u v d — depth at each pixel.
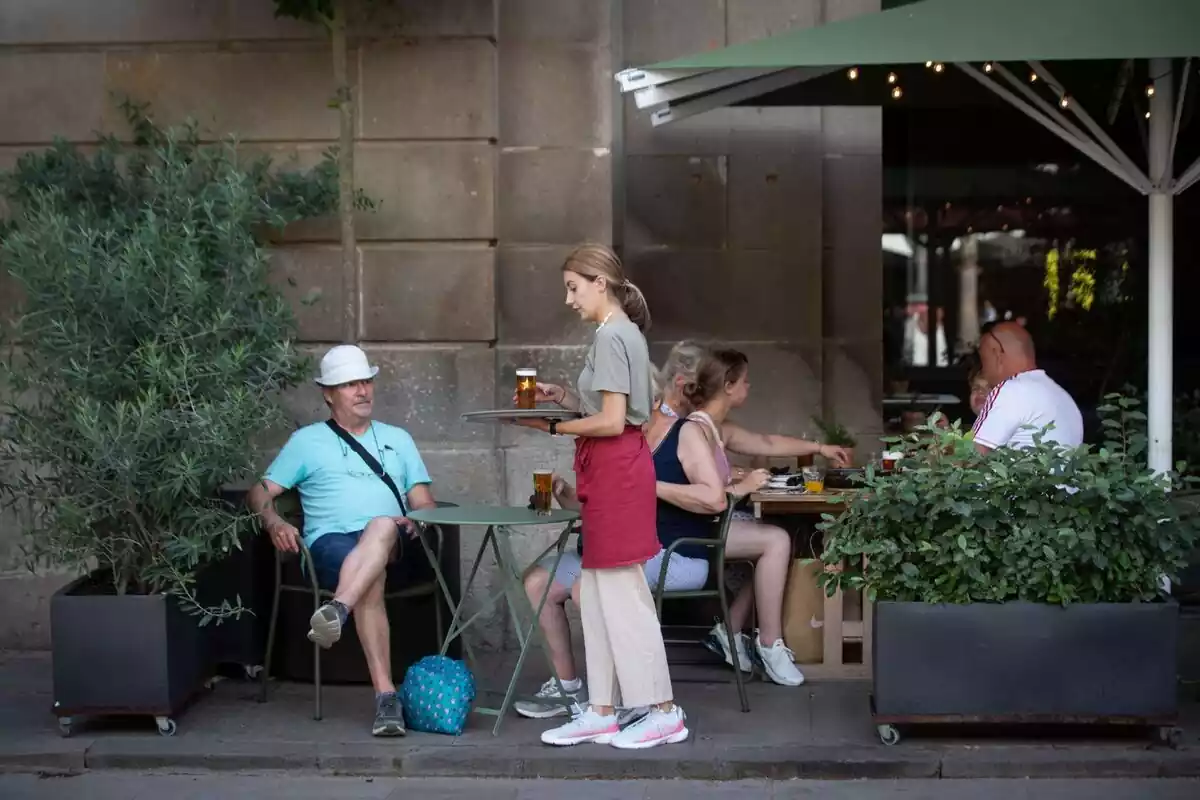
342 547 5.79
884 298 7.61
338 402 6.02
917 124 7.52
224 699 5.90
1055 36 5.09
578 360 6.96
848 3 7.36
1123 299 7.55
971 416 7.60
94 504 5.34
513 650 6.83
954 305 7.61
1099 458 4.98
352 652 6.06
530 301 6.96
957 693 4.99
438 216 6.78
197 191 6.32
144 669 5.33
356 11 6.73
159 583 5.43
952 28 5.21
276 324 5.83
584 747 5.16
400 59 6.75
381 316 6.81
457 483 6.85
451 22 6.73
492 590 6.85
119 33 6.79
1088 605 4.97
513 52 6.94
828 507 6.02
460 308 6.80
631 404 5.04
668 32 7.42
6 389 6.48
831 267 7.53
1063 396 5.76
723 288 7.49
